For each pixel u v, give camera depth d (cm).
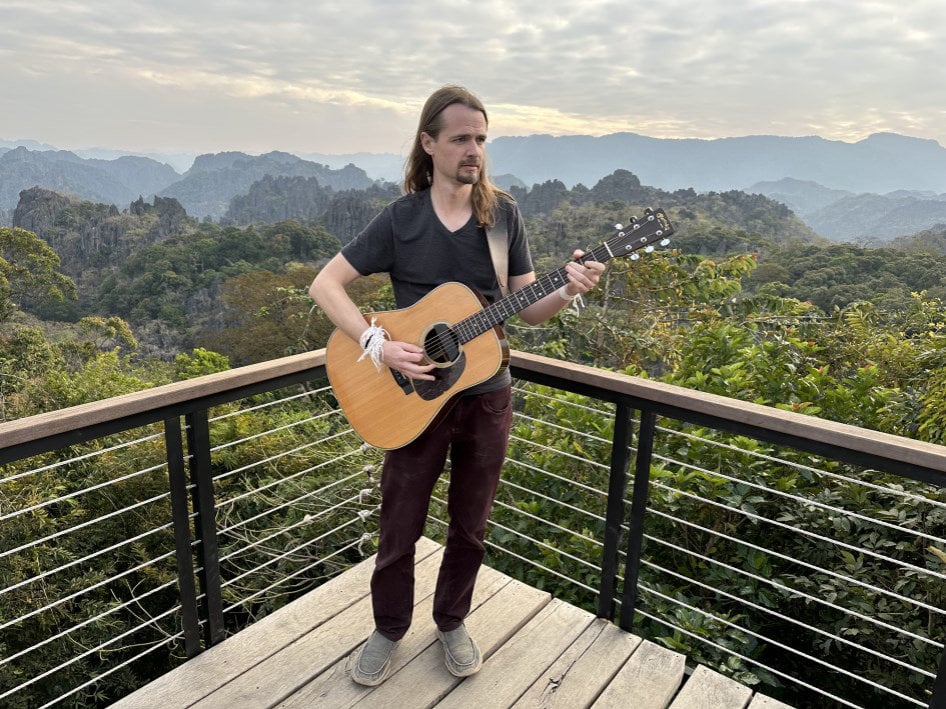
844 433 146
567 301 166
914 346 414
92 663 420
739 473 271
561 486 314
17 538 440
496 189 166
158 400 166
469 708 180
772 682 232
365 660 188
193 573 194
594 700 185
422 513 179
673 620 254
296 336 2145
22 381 1435
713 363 353
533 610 222
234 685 187
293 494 411
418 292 169
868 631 236
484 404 169
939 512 237
